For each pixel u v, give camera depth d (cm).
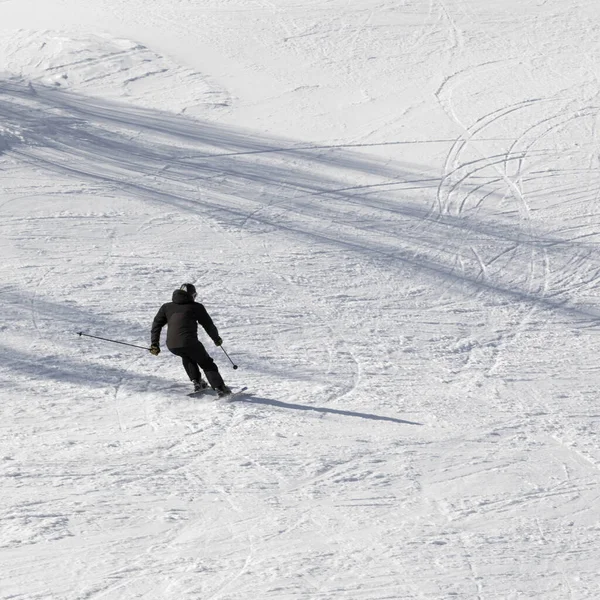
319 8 13362
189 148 8456
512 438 3406
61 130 8481
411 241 6756
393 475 2859
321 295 5512
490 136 9356
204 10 13338
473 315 5541
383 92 10594
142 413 3481
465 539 2348
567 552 2294
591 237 7169
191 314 3697
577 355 4941
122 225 6312
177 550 2170
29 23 12988
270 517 2427
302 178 7912
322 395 3859
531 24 12950
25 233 5909
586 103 10312
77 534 2230
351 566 2128
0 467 2753
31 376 3853
